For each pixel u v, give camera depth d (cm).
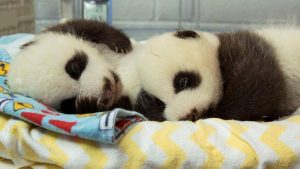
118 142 56
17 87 68
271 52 68
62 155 57
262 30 74
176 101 65
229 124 59
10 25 103
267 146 56
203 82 65
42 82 67
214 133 58
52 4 125
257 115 65
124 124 57
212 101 65
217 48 68
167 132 57
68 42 72
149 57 67
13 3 105
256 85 65
